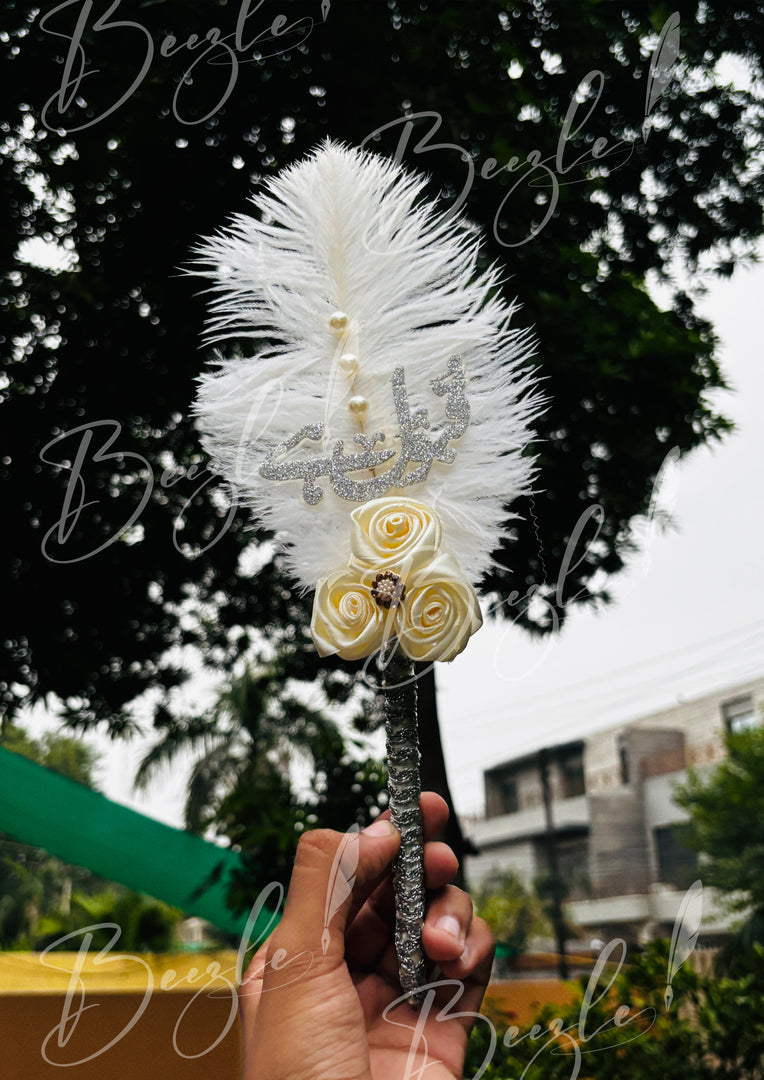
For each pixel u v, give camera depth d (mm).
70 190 3967
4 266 4113
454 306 1052
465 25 3826
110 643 4750
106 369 4207
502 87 3789
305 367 1039
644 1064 2840
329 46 3723
